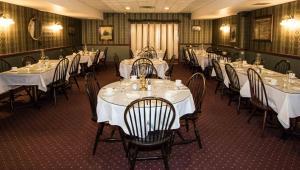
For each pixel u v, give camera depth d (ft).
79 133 14.79
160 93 12.41
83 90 25.58
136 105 10.55
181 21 46.50
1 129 15.33
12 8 24.30
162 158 10.58
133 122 10.43
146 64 20.81
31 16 28.04
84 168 11.03
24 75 18.37
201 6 34.71
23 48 26.68
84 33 46.60
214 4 30.42
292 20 23.24
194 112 12.71
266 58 28.40
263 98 14.90
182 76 33.45
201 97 13.01
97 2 30.37
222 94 22.39
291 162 11.52
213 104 20.65
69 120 16.97
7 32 23.73
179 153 12.33
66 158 11.87
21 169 10.93
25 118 17.35
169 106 10.12
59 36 36.50
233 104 20.67
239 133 14.78
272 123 15.19
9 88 18.61
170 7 36.01
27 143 13.46
